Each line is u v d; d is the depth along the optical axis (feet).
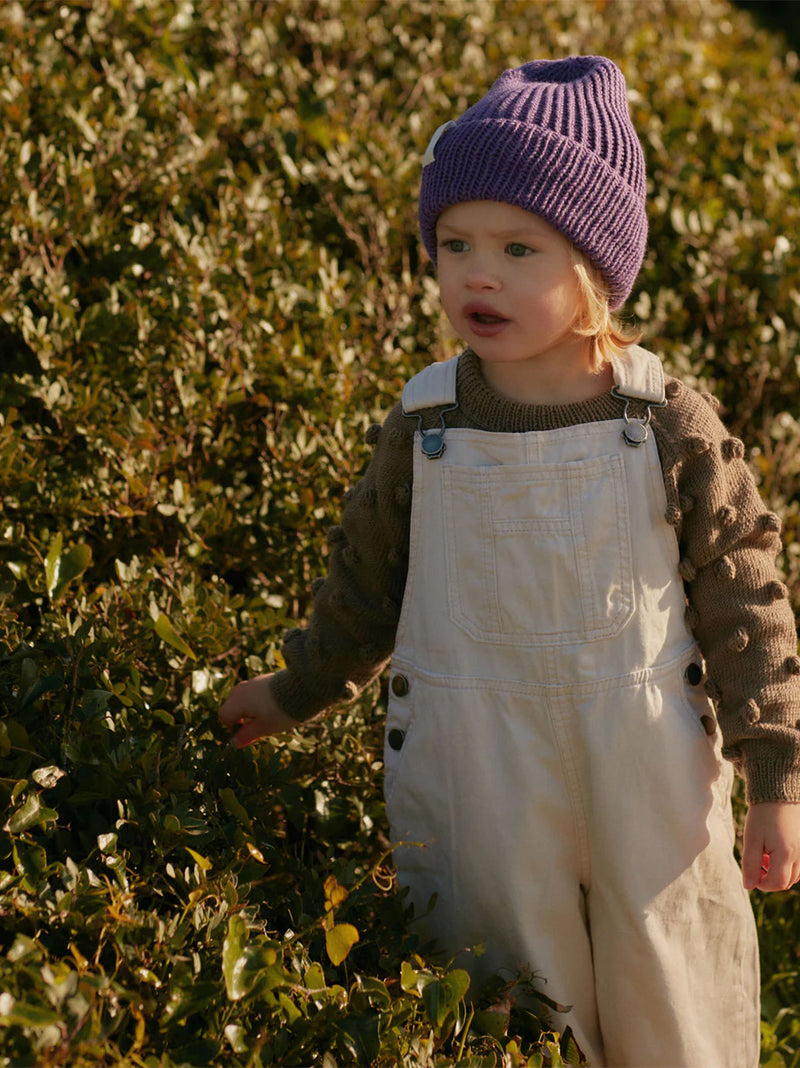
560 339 5.31
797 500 10.02
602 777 5.29
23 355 7.75
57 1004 3.95
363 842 6.60
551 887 5.51
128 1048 4.22
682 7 15.39
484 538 5.30
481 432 5.33
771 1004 7.43
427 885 5.73
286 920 5.41
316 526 7.80
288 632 6.26
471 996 5.65
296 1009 4.49
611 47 13.01
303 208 9.84
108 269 8.30
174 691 6.54
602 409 5.32
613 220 5.18
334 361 8.30
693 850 5.42
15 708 5.43
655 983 5.44
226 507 7.82
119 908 4.55
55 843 5.18
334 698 6.13
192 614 6.66
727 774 5.67
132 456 7.30
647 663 5.28
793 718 5.32
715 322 10.68
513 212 5.01
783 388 10.33
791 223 11.16
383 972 5.31
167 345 8.02
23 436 7.39
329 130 10.07
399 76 11.30
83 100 8.88
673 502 5.24
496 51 12.04
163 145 8.87
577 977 5.68
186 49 10.28
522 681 5.33
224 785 5.88
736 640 5.31
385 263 9.56
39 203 8.04
